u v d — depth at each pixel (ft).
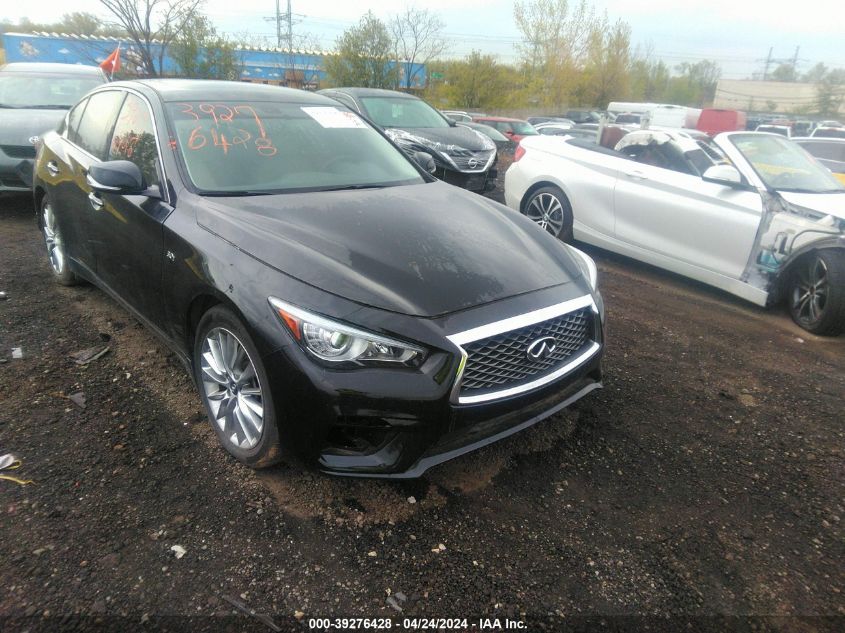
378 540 7.80
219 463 9.06
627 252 19.61
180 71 66.74
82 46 78.89
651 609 7.04
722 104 230.89
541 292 8.50
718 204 17.02
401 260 8.33
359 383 7.22
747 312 16.98
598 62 128.16
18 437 9.32
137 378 11.30
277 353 7.49
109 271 11.84
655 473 9.48
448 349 7.32
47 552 7.25
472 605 6.95
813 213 15.16
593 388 9.54
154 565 7.20
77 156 13.02
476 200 11.64
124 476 8.66
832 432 10.93
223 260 8.37
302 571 7.25
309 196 10.17
